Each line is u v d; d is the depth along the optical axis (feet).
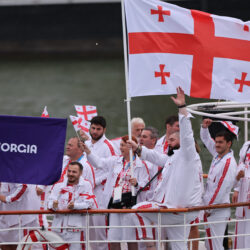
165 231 121.08
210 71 123.34
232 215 180.04
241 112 131.54
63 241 114.01
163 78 122.11
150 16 122.31
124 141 125.80
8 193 124.77
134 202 119.96
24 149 114.11
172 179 113.39
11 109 467.11
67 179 118.93
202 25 123.54
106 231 132.26
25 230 125.59
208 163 231.71
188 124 109.09
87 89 550.77
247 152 127.75
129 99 121.70
